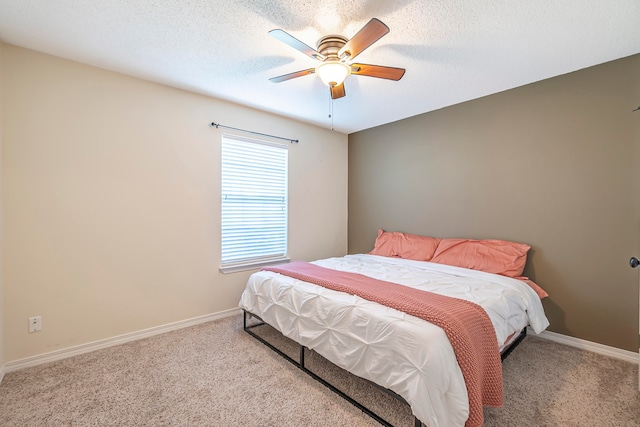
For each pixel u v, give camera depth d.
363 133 4.21
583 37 1.92
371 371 1.52
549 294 2.55
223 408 1.63
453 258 2.86
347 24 1.80
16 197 2.02
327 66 1.83
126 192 2.47
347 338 1.67
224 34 1.91
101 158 2.35
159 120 2.65
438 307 1.57
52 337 2.15
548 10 1.66
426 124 3.44
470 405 1.30
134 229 2.51
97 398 1.71
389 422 1.52
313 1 1.60
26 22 1.77
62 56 2.18
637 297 2.14
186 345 2.40
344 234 4.39
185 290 2.81
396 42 1.98
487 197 2.94
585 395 1.74
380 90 2.79
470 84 2.65
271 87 2.73
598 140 2.30
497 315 1.76
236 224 3.21
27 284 2.06
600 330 2.30
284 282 2.27
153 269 2.62
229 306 3.13
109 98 2.39
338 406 1.65
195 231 2.88
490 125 2.90
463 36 1.91
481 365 1.45
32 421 1.53
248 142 3.28
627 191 2.19
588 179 2.35
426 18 1.73
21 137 2.04
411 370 1.33
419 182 3.53
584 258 2.38
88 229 2.30
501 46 2.03
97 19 1.75
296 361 2.13
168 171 2.70
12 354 2.00
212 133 2.99
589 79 2.34
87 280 2.29
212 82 2.63
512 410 1.61
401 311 1.57
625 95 2.19
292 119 3.69
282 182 3.64
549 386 1.84
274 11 1.68
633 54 2.14
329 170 4.18
